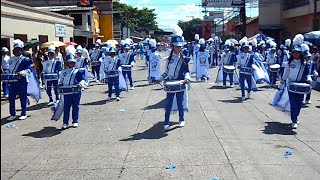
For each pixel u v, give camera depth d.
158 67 19.64
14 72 11.52
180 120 9.99
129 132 9.55
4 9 20.84
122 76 14.98
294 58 9.87
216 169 6.64
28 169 6.94
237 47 18.30
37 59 19.72
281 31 43.25
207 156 7.39
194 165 6.88
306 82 9.76
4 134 9.73
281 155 7.42
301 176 6.28
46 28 27.47
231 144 8.21
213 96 15.44
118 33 68.25
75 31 36.97
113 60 14.81
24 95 11.66
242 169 6.63
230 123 10.30
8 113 12.71
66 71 10.21
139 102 14.28
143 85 19.94
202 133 9.22
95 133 9.57
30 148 8.36
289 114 10.03
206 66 21.12
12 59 11.59
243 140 8.53
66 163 7.23
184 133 9.27
